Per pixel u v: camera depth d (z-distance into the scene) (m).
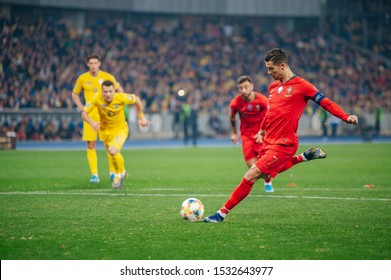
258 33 160.62
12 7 135.62
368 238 24.61
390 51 166.38
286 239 24.47
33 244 23.80
